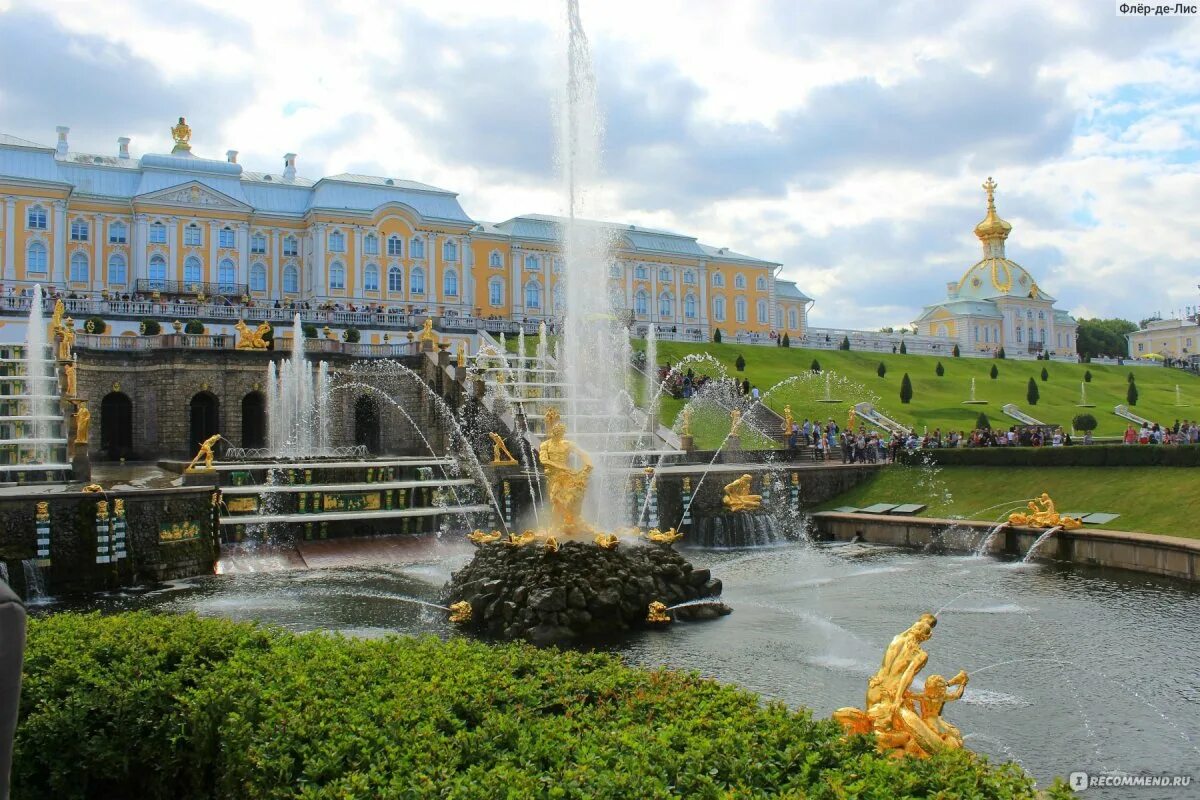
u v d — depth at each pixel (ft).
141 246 265.13
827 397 223.30
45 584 91.81
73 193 260.62
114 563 95.30
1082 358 411.54
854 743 26.21
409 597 88.63
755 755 25.09
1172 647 64.18
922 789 22.98
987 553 115.03
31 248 252.62
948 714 50.31
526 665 35.83
